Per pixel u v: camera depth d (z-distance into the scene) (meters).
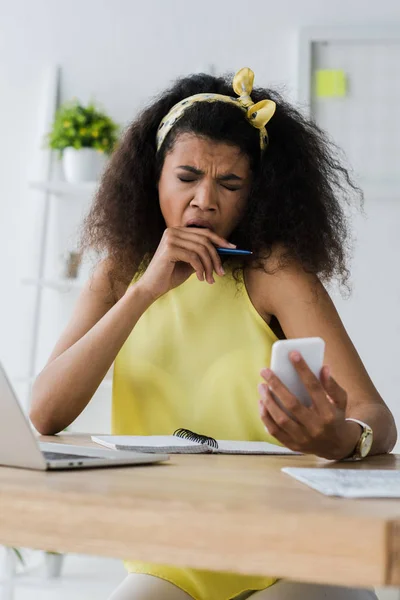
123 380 1.57
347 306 3.18
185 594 1.15
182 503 0.69
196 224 1.52
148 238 1.70
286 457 1.20
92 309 1.67
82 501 0.73
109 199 1.71
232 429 1.50
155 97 1.78
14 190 3.47
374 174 3.18
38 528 0.74
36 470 0.92
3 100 3.50
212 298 1.56
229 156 1.52
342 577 0.63
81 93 3.46
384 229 3.18
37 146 3.46
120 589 1.15
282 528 0.65
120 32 3.45
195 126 1.53
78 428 3.16
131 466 1.01
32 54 3.51
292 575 0.65
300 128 1.66
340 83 3.21
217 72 3.35
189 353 1.54
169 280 1.47
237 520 0.67
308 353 0.99
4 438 0.93
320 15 3.29
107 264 1.71
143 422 1.54
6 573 2.80
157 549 0.69
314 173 1.64
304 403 1.03
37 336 3.39
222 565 0.67
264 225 1.55
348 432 1.09
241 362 1.51
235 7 3.36
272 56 3.31
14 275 3.44
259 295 1.54
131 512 0.71
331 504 0.70
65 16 3.49
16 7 3.53
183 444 1.24
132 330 1.58
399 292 3.16
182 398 1.53
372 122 3.20
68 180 3.28
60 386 1.46
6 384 0.89
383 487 0.81
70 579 2.84
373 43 3.22
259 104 1.54
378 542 0.62
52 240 3.41
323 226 1.62
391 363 3.15
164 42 3.41
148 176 1.68
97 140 3.22
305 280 1.51
